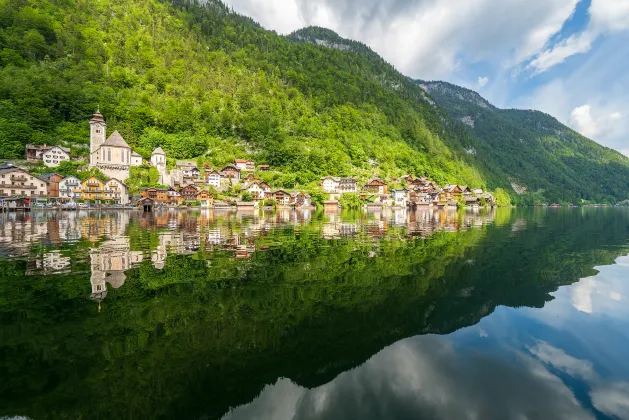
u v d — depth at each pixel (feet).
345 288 56.24
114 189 341.62
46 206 284.82
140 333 37.17
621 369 31.53
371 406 25.31
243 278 60.49
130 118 473.67
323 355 33.71
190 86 615.57
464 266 74.79
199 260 74.79
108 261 72.18
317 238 117.19
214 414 24.39
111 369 29.91
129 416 24.04
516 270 71.77
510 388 28.09
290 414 24.35
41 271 62.54
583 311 47.14
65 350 32.99
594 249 102.37
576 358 33.65
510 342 37.22
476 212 363.56
